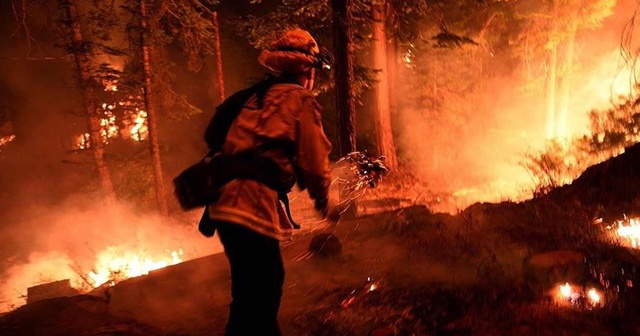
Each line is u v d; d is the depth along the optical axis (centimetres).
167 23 1557
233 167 247
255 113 254
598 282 350
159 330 376
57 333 378
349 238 525
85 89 1441
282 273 269
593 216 512
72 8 1380
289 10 1328
